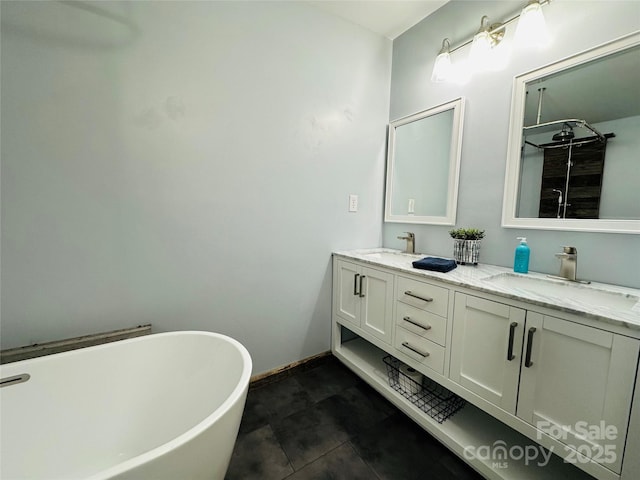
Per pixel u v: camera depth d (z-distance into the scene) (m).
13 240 1.07
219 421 0.78
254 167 1.59
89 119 1.16
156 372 1.20
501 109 1.46
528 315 0.93
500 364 1.02
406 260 1.68
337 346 1.99
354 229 2.07
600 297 1.08
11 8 1.00
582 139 1.20
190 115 1.38
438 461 1.20
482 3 1.52
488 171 1.53
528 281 1.28
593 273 1.18
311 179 1.82
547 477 1.01
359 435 1.34
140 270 1.33
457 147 1.66
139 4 1.22
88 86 1.15
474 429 1.24
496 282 1.29
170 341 1.23
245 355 1.08
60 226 1.14
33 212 1.09
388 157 2.15
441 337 1.24
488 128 1.52
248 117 1.54
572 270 1.18
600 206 1.16
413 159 1.98
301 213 1.80
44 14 1.05
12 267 1.07
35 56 1.05
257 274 1.67
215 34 1.41
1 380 0.94
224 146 1.49
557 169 1.28
